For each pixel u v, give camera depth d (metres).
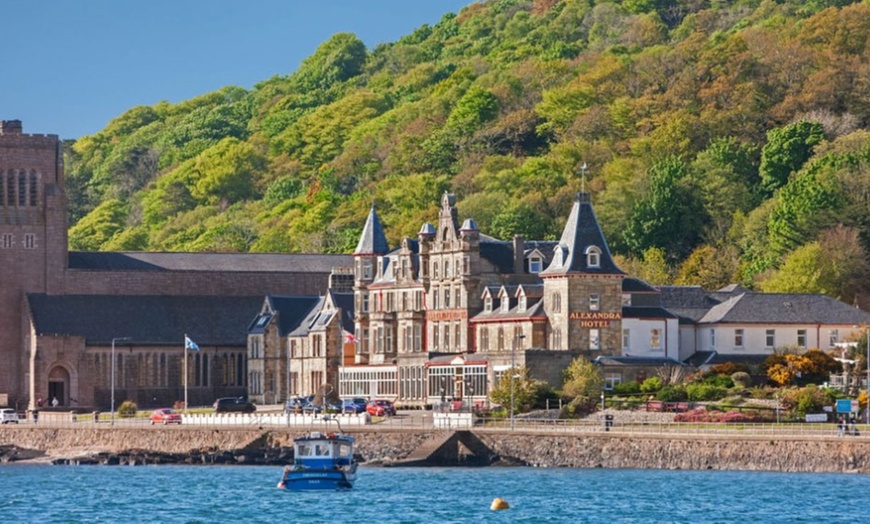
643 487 198.75
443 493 199.75
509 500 192.12
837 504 183.88
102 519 186.88
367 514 184.88
